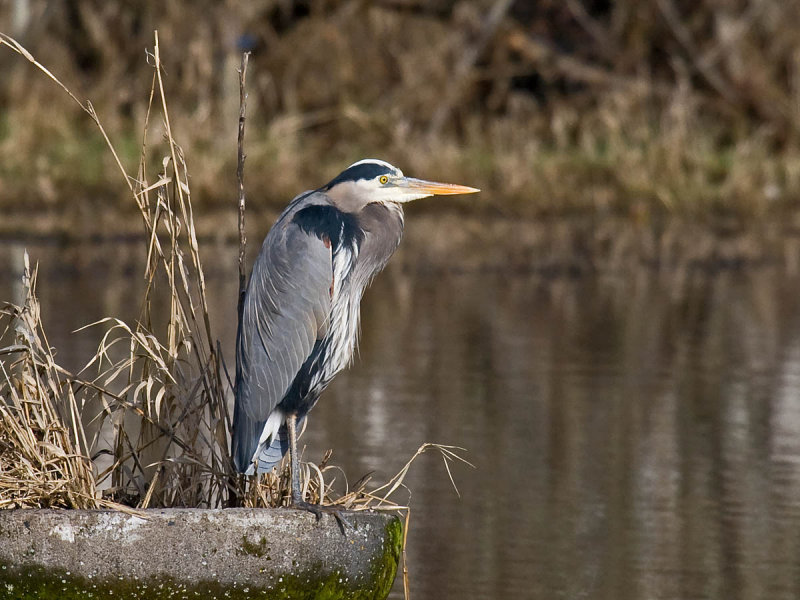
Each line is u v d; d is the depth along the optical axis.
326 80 31.81
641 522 8.48
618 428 10.83
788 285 18.73
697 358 13.66
